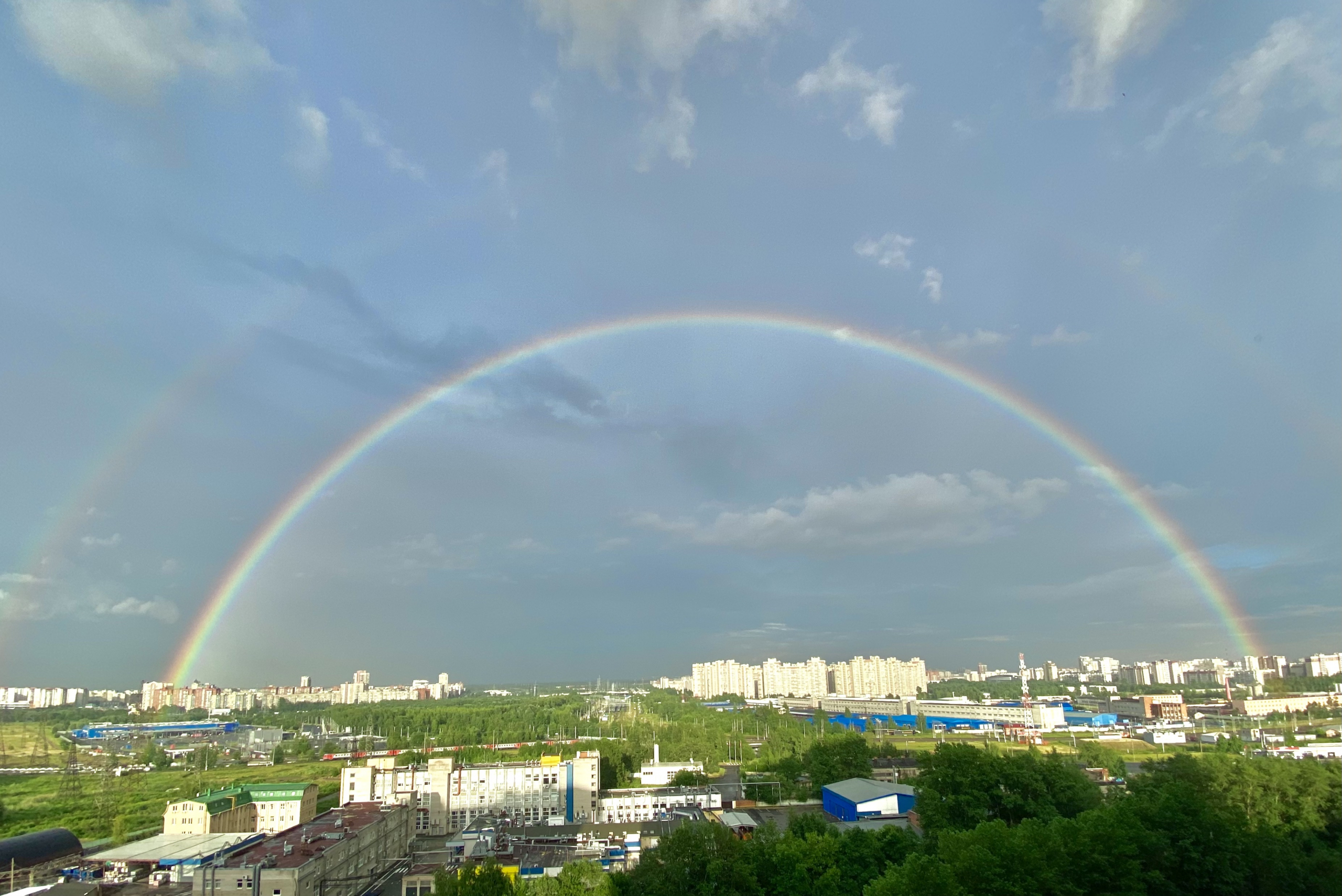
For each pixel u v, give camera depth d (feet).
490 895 332.39
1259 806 434.30
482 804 648.79
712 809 610.65
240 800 583.58
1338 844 406.41
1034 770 469.98
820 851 360.28
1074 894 282.97
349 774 647.15
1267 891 325.83
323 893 389.19
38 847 479.00
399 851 542.98
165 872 406.62
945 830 354.54
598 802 645.51
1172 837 324.19
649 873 358.43
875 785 562.25
